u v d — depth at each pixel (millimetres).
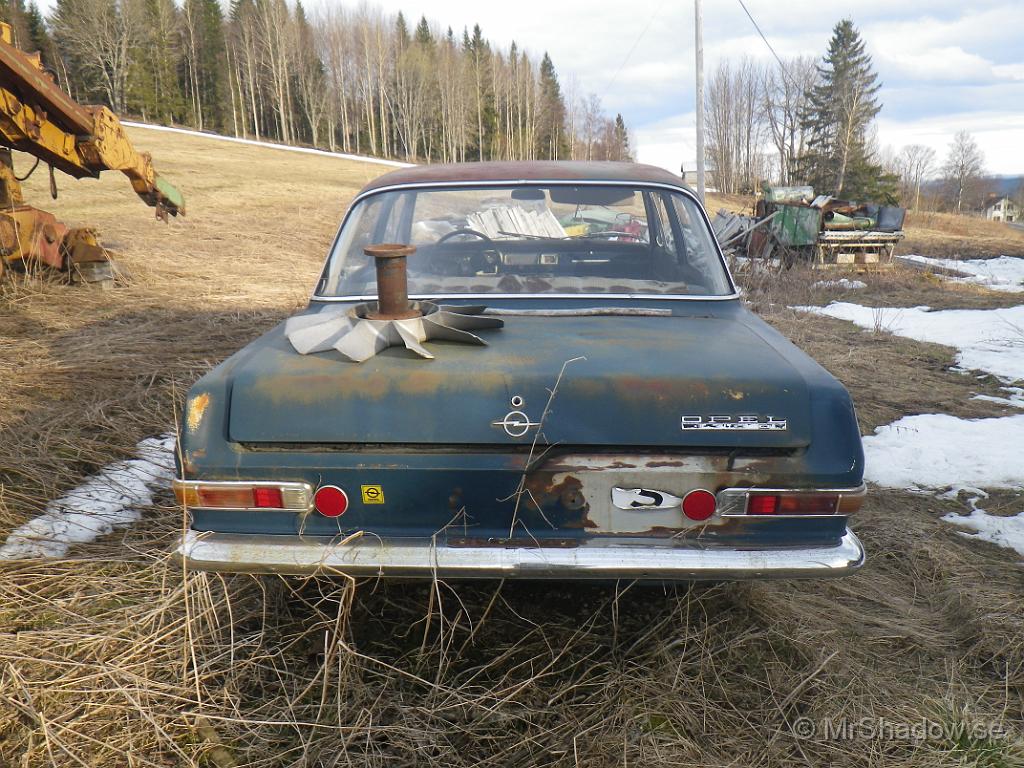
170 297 8516
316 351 2281
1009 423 5152
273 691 2252
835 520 2082
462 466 2043
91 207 17750
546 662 2377
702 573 2016
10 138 6973
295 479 2053
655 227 3164
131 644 2404
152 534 3207
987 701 2322
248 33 93688
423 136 96625
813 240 14328
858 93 77375
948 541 3445
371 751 2031
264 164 40875
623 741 2039
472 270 3111
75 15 85250
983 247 22203
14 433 4180
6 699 2154
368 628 2527
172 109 90875
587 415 2043
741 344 2398
